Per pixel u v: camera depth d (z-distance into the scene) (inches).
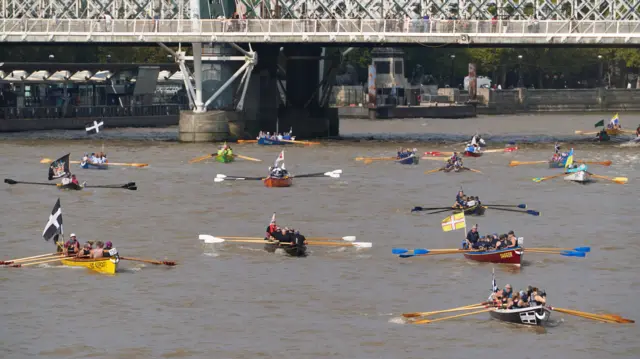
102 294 5831.7
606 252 6919.3
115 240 7239.2
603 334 5226.4
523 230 7711.6
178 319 5413.4
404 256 6663.4
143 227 7711.6
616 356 4938.5
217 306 5629.9
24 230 7588.6
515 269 6427.2
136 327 5285.4
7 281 6077.8
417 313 5472.4
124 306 5615.2
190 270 6363.2
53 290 5900.6
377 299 5772.6
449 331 5251.0
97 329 5251.0
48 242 7185.0
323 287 5999.0
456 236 7455.7
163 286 5994.1
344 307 5629.9
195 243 7135.8
